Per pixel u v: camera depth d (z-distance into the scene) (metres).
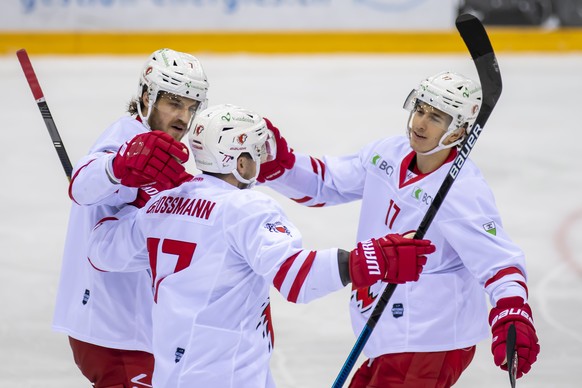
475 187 11.11
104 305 11.53
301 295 9.25
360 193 12.80
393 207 11.66
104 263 10.88
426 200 11.32
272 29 41.12
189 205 9.91
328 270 9.20
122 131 11.46
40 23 39.75
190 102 11.51
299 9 41.09
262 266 9.32
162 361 9.77
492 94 10.41
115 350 11.71
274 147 10.48
